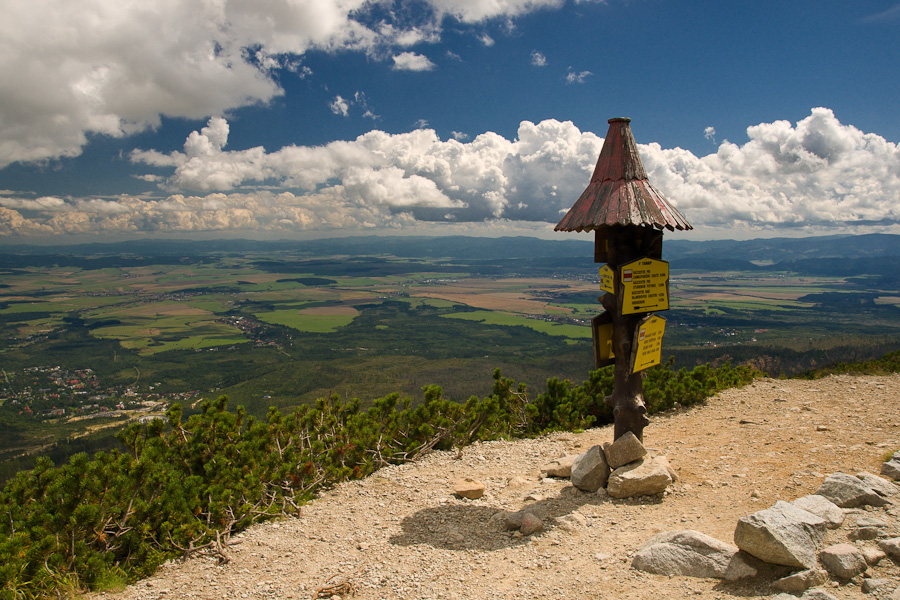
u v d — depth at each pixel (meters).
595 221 7.44
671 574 5.06
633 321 7.85
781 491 6.99
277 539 6.95
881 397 12.32
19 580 5.43
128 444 8.55
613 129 7.92
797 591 4.30
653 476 7.38
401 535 6.91
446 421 11.27
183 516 6.81
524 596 5.06
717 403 12.98
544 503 7.57
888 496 5.81
